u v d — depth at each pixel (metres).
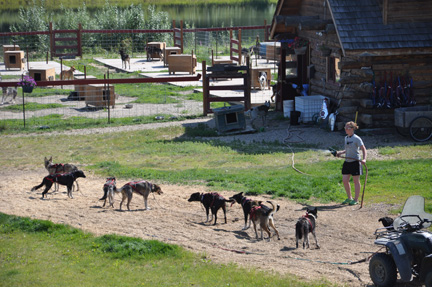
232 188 16.64
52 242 12.38
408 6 23.27
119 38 58.75
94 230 13.16
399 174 16.84
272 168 19.20
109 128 28.11
